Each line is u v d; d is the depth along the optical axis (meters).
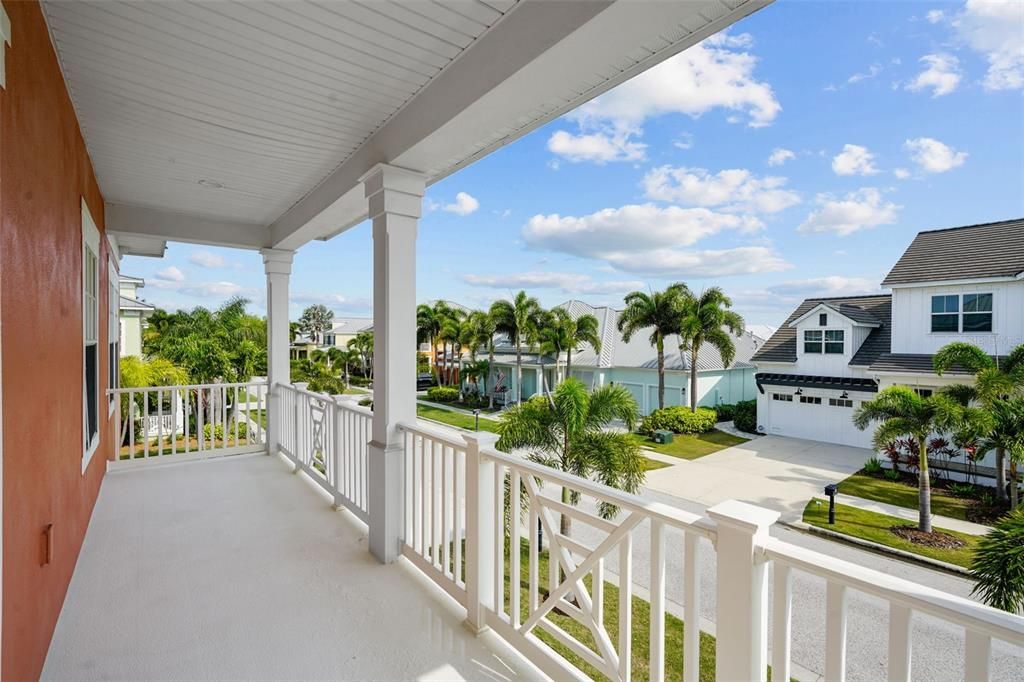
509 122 2.46
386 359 3.16
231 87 2.67
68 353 2.70
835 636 1.14
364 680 2.06
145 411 5.61
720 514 1.34
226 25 2.12
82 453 3.28
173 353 17.56
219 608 2.60
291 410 5.62
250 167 3.91
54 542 2.29
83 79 2.58
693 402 14.43
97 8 2.02
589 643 3.21
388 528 3.16
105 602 2.63
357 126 3.15
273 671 2.11
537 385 21.33
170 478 5.04
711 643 3.22
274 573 3.00
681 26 1.80
